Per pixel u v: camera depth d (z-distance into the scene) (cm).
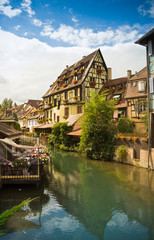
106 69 2838
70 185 999
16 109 6881
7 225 616
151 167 1251
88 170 1310
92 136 1720
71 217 669
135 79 1986
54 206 750
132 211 710
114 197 838
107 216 676
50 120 3488
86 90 2630
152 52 1350
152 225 618
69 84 2984
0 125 1280
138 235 566
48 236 557
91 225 619
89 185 997
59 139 2477
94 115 1705
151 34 1328
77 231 584
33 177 902
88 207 742
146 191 900
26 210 717
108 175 1173
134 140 1400
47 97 3712
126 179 1083
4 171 899
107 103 1747
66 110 2961
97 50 2762
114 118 2133
